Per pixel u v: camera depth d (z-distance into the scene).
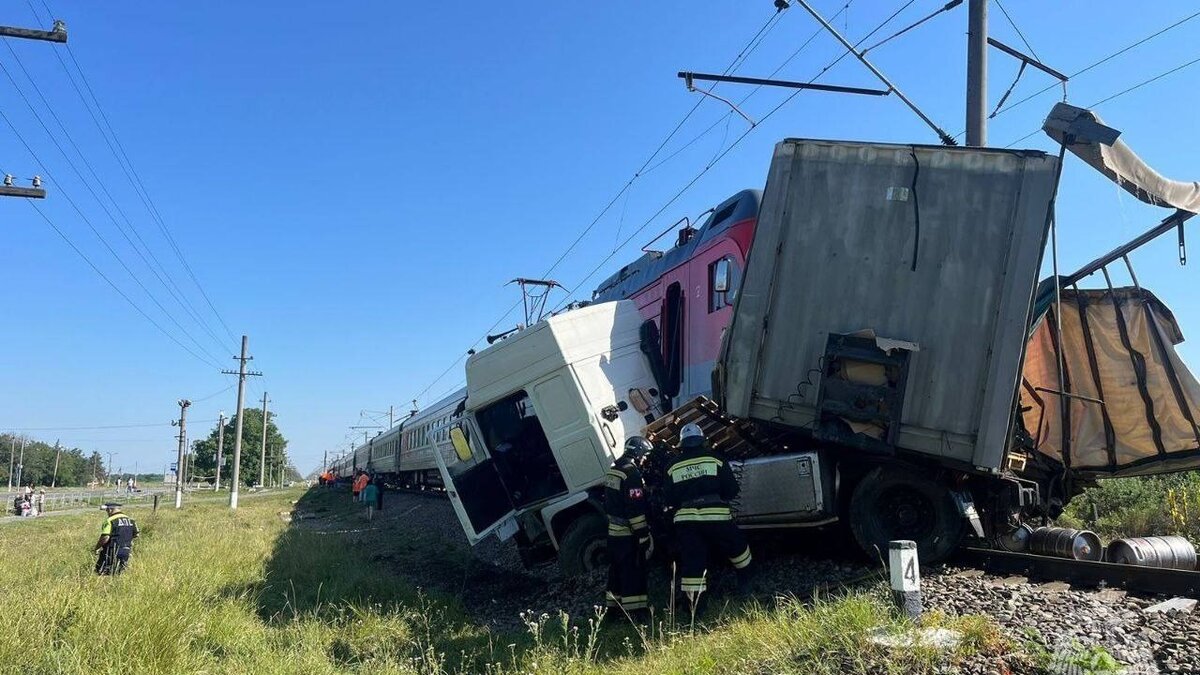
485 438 10.03
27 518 38.12
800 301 7.04
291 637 7.26
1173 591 5.38
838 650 4.36
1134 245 7.38
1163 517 9.73
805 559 7.64
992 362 6.41
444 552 13.92
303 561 12.16
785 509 7.07
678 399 11.02
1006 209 6.54
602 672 5.50
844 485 7.46
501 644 6.96
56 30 14.95
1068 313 8.34
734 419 7.81
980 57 9.43
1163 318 7.97
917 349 6.57
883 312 6.77
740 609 6.21
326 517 28.81
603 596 7.89
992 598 5.44
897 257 6.79
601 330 9.94
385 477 46.53
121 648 6.07
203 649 6.59
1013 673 3.84
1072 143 6.45
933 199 6.74
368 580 10.21
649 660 5.36
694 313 10.66
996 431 6.36
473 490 9.95
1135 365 8.09
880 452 6.62
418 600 8.99
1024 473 8.38
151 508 40.09
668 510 7.28
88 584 9.62
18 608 7.14
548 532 9.62
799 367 7.00
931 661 4.02
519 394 9.83
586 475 9.23
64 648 5.99
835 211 7.01
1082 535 6.89
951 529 6.93
